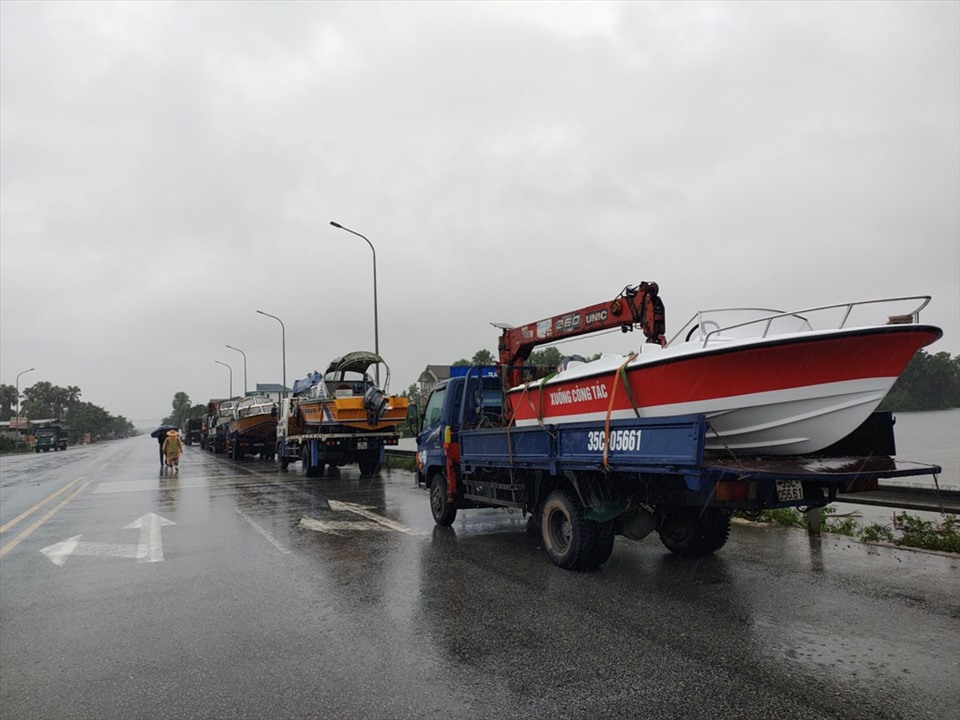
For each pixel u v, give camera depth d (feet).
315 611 18.88
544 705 12.39
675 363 20.11
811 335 17.90
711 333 20.22
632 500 22.09
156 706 12.75
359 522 35.42
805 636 15.93
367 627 17.26
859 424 19.21
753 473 17.42
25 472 87.15
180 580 23.04
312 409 69.36
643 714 11.94
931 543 25.44
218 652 15.65
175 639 16.71
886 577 21.30
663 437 18.51
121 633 17.33
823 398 18.63
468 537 30.45
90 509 43.34
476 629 16.89
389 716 12.06
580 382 24.53
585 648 15.35
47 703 12.99
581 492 22.52
